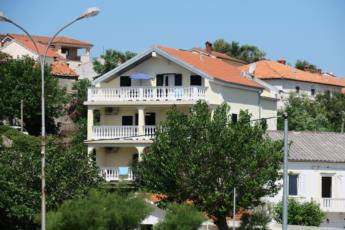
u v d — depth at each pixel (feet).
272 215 297.74
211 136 272.72
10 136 377.09
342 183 330.95
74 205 222.07
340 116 577.02
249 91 402.93
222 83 371.35
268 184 275.18
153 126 368.07
